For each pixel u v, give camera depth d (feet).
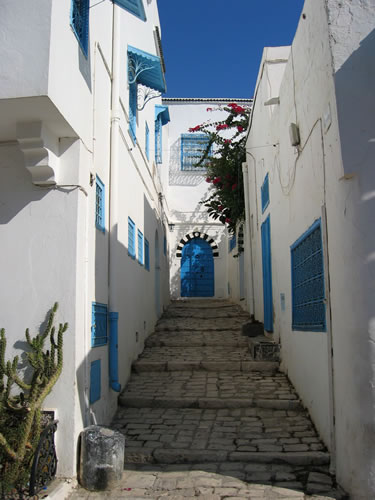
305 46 17.60
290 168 21.11
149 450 15.76
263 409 19.58
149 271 32.83
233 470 14.70
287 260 22.59
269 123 27.09
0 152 15.56
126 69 24.36
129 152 24.82
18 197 15.30
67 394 14.20
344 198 13.57
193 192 56.18
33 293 14.78
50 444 13.38
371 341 12.66
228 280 53.78
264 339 28.02
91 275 16.75
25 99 12.95
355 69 13.87
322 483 13.67
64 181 15.24
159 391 21.39
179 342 29.22
